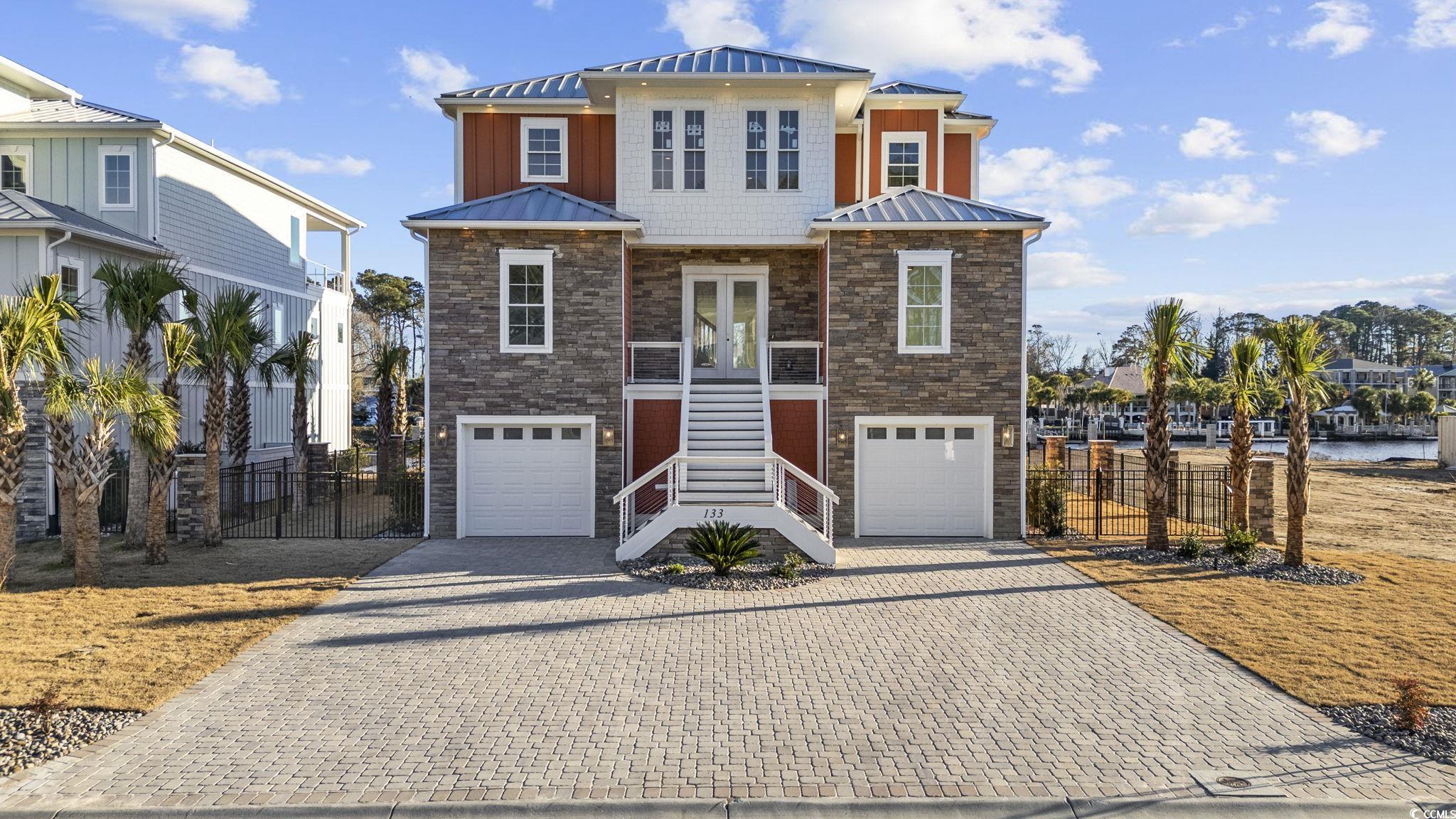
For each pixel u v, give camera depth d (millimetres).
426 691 9078
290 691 9055
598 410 18359
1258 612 12258
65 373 13805
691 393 19391
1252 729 8180
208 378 16891
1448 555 16812
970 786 7000
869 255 18375
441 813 6574
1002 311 18328
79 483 13469
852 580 14320
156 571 14617
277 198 29734
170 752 7555
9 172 23062
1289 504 15203
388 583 13883
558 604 12617
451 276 18219
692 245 19844
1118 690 9203
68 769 7219
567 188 20906
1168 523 19922
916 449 18578
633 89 19391
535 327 18359
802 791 6914
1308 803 6750
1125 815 6637
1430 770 7312
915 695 9055
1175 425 71312
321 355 33312
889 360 18391
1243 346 17250
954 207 18875
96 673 9500
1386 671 9711
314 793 6816
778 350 21141
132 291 14859
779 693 9078
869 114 21594
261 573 14469
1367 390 75000
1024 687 9281
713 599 12961
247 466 22875
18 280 19453
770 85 19203
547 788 6914
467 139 20891
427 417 18266
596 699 8883
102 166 22938
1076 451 37344
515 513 18562
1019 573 14875
